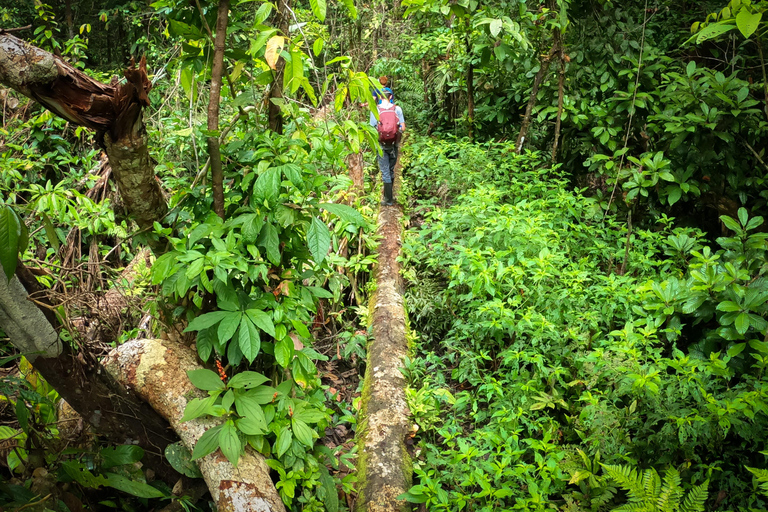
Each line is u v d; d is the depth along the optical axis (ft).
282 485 7.41
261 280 7.95
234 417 7.34
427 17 24.07
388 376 11.09
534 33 16.84
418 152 21.68
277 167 6.62
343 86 7.98
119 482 7.24
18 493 6.68
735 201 14.10
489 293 11.68
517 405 9.67
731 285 9.32
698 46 16.57
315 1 6.90
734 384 9.65
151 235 7.58
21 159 15.34
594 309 11.06
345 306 14.55
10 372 9.22
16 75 5.38
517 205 13.79
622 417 8.63
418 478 9.30
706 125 12.57
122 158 6.48
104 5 29.01
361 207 16.46
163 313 8.16
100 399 7.39
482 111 20.31
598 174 16.20
